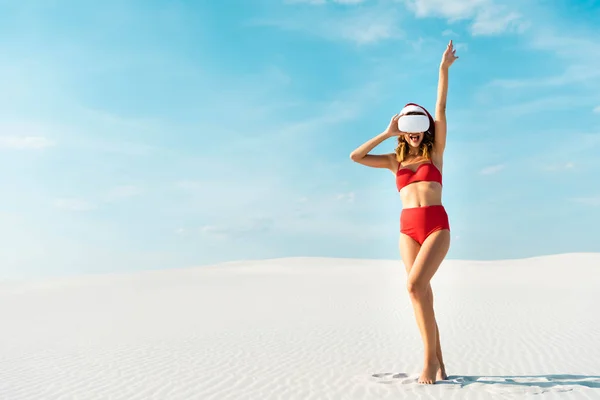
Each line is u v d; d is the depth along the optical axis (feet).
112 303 66.33
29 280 112.27
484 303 56.85
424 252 21.40
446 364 27.40
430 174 22.21
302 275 109.70
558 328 39.55
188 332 40.81
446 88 22.76
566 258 132.77
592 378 23.45
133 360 30.04
